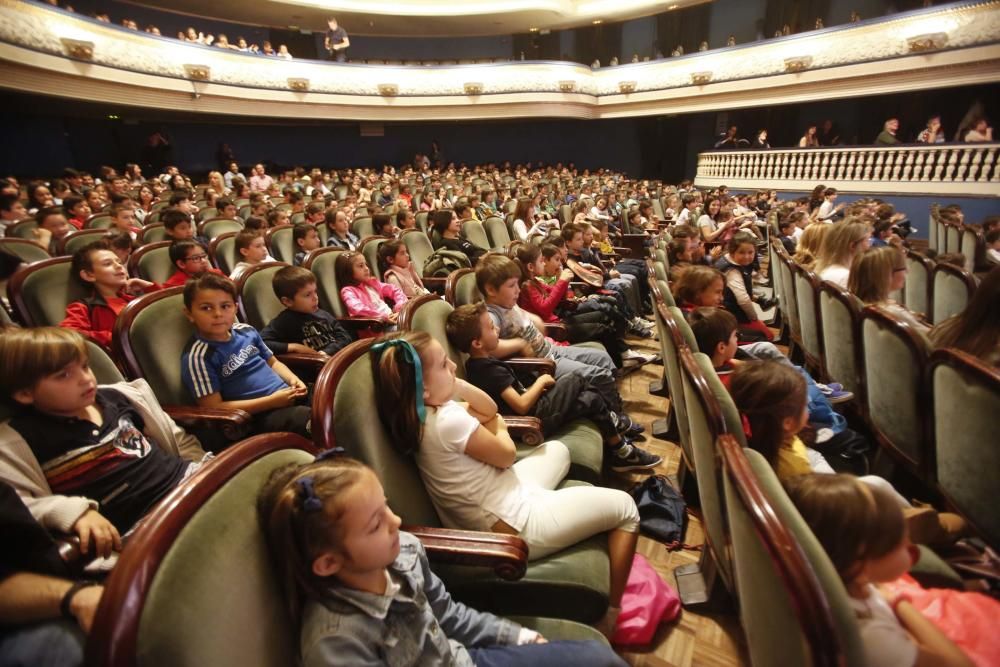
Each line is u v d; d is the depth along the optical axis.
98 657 0.50
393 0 13.80
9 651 0.79
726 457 0.77
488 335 1.76
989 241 4.62
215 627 0.62
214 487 0.69
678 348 1.35
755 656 0.87
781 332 3.63
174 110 10.34
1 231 3.84
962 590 1.10
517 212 5.40
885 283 2.20
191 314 1.65
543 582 1.15
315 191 9.07
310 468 0.76
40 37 7.58
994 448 1.16
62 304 1.96
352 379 1.09
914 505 1.50
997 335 1.38
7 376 1.02
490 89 13.70
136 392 1.33
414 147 16.16
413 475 1.22
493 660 0.95
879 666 0.78
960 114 9.77
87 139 10.89
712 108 12.16
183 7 12.81
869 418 1.86
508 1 13.88
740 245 2.84
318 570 0.74
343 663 0.74
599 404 1.88
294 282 2.13
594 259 4.05
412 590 0.88
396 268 3.18
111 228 4.12
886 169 8.53
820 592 0.54
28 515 0.86
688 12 13.70
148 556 0.56
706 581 1.47
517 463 1.47
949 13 8.42
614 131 15.51
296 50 15.06
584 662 0.95
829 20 11.78
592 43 15.31
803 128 12.16
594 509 1.26
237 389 1.72
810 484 0.83
